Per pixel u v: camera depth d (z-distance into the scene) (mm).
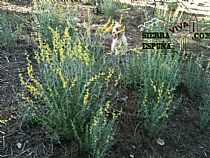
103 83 2686
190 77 3131
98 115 2164
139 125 2609
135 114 2680
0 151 2166
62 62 2328
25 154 2170
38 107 2414
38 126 2365
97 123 2092
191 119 2859
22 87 2574
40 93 2182
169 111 2736
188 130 2750
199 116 2852
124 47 3232
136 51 3016
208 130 2818
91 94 2305
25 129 2332
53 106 2250
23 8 4316
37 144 2242
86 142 2178
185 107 2965
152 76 2805
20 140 2254
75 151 2232
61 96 2279
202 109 2781
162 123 2543
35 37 3504
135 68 2951
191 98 3100
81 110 2205
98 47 3004
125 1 5352
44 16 3465
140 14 4781
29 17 3959
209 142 2701
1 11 4031
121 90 2885
